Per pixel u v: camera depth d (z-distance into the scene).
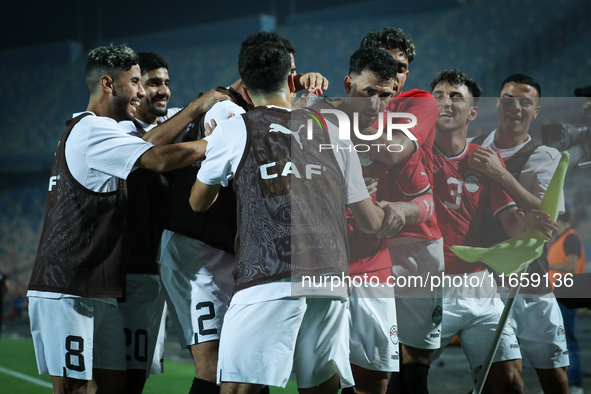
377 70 3.96
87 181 4.43
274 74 3.77
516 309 5.26
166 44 54.00
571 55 39.88
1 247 42.94
